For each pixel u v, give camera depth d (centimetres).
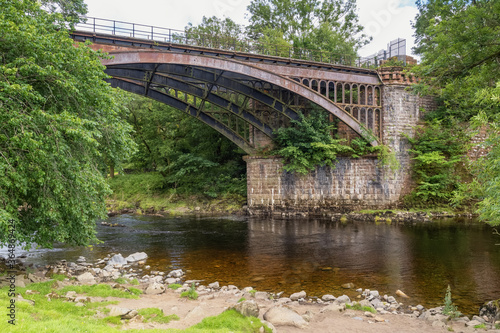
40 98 871
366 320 802
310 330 712
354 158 3075
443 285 1148
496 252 1617
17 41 898
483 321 830
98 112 1179
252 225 2567
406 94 3073
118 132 1188
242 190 3584
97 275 1198
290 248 1747
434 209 2914
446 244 1809
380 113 3056
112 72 2456
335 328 732
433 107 3153
